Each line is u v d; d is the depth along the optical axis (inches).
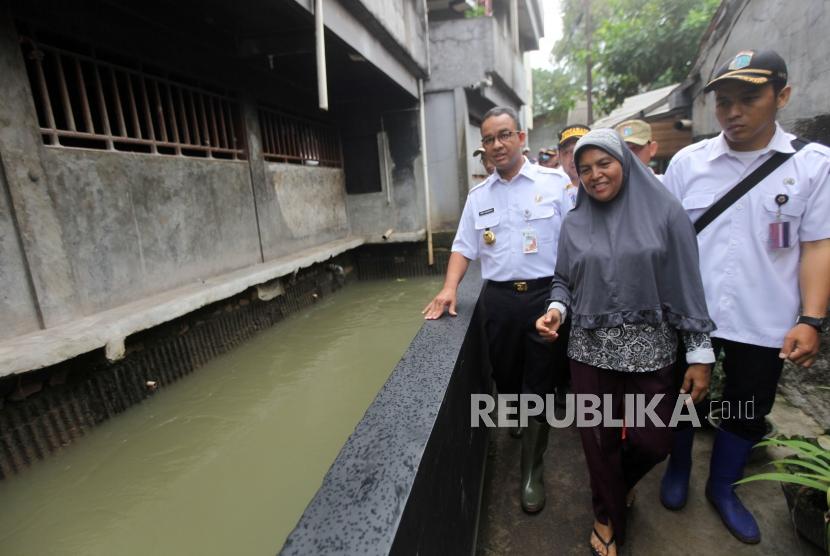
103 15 149.0
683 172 81.3
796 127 122.3
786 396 112.4
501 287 92.7
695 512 81.4
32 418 117.0
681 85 232.4
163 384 158.2
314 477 115.0
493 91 382.0
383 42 253.1
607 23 423.2
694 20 359.3
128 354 144.9
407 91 310.2
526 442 86.9
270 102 253.4
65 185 135.6
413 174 347.6
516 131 90.2
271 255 245.8
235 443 130.3
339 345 203.0
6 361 104.1
